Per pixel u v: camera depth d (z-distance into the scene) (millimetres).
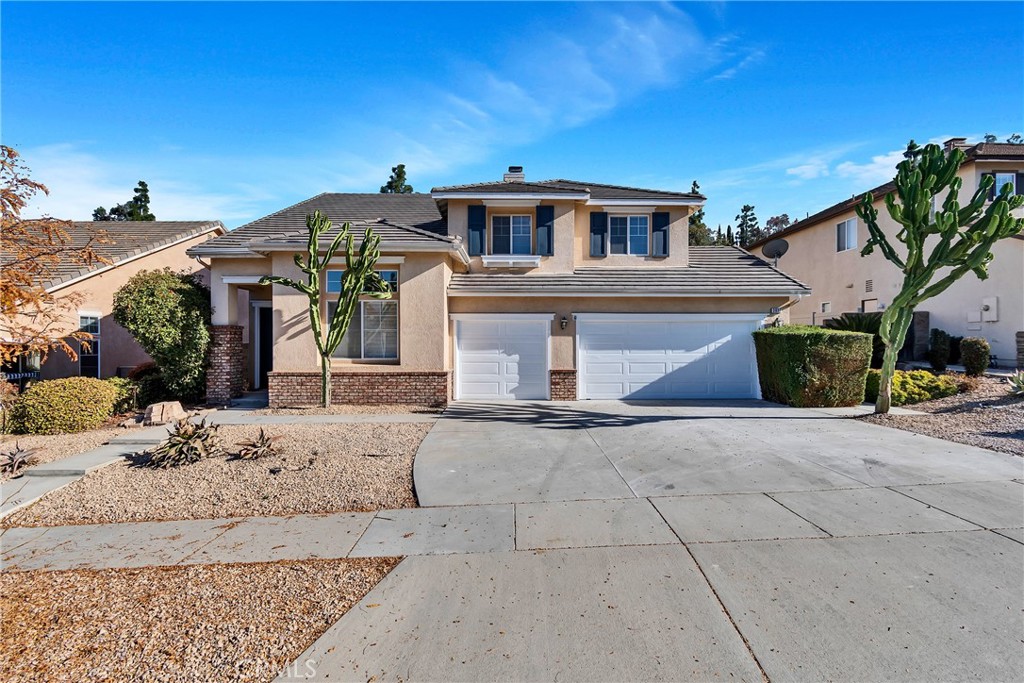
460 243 12734
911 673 2973
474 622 3541
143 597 3963
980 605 3633
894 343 10586
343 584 4102
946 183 9688
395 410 11766
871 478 6473
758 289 13578
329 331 12219
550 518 5371
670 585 3971
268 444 7816
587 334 13805
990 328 16406
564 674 3012
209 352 13016
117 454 7844
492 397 13727
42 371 14297
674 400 13562
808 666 3041
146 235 18234
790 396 12281
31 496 6156
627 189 16141
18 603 3914
